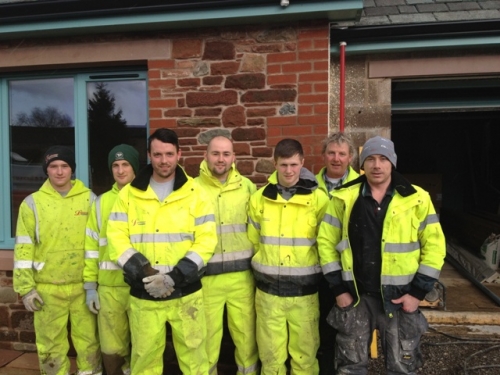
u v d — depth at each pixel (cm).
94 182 366
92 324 291
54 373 286
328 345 297
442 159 902
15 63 346
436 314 412
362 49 379
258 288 272
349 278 243
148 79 333
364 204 241
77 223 286
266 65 318
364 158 241
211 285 271
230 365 322
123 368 293
